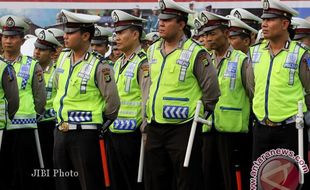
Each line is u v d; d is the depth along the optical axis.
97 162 19.31
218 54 21.84
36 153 23.97
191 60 18.86
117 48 24.03
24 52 26.73
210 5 29.69
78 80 19.28
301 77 19.16
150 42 26.12
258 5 29.44
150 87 19.36
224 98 21.42
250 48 20.05
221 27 21.52
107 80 19.23
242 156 21.67
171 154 19.00
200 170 18.98
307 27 23.33
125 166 22.27
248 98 21.53
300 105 18.58
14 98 21.22
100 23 30.36
